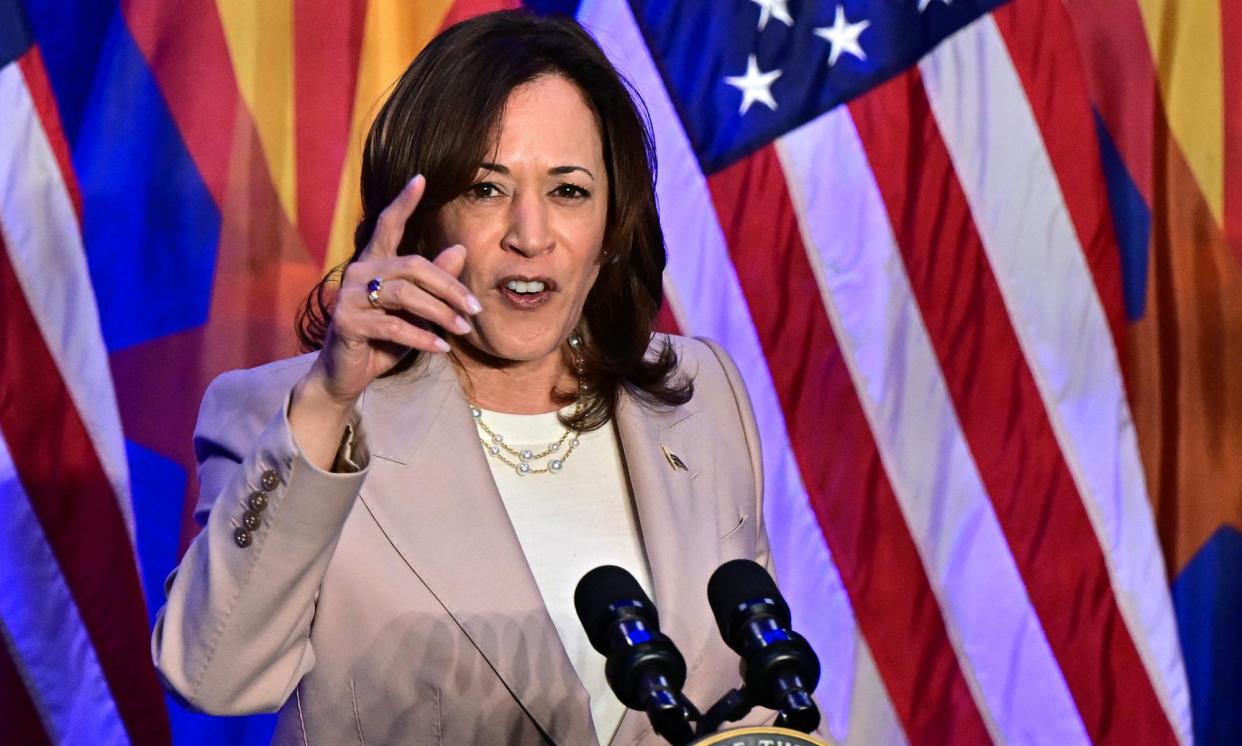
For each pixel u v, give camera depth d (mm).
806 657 4059
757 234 11117
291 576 4723
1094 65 11430
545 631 5461
